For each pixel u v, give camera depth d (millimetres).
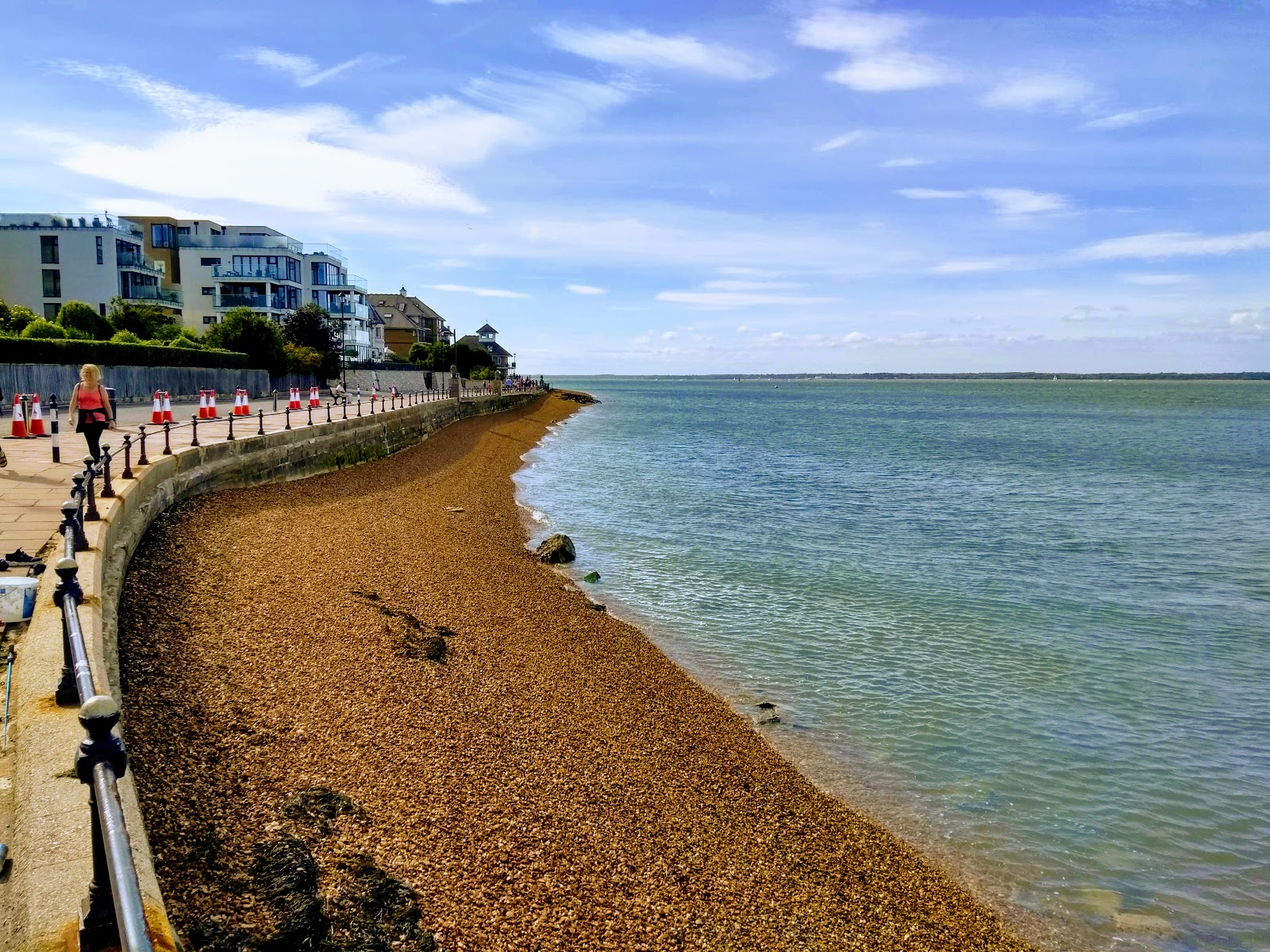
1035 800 11086
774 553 24609
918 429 85750
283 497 22500
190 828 6621
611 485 38906
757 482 40781
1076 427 91438
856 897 8680
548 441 64562
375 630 12875
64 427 24906
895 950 7883
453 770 9070
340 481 27812
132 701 8445
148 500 15227
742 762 11484
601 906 7422
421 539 21016
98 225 60031
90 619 7480
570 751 10516
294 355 61656
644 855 8484
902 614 18812
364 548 18359
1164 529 29859
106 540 10797
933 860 9688
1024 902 9016
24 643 6965
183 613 11359
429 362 94438
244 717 8844
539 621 16094
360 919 6168
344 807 7598
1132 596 20719
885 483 41469
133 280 63812
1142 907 9016
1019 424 95562
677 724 12398
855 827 10188
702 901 7961
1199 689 14836
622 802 9508
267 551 16047
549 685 12805
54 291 59781
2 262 59188
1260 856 10000
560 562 22453
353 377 76875
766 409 132125
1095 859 9852
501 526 26078
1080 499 37094
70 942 3582
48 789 4754
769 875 8758
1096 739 12852
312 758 8383
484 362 111938
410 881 6887
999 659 16109
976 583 21688
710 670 15078
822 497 36375
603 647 15297
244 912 5809
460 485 33438
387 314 118812
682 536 26891
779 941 7625
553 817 8711
